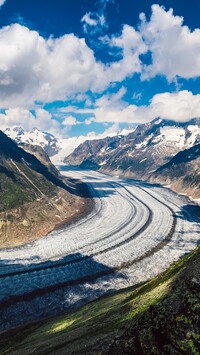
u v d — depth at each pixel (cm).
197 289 1998
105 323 3256
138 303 3366
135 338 2045
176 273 3625
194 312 1881
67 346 2970
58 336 3575
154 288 3609
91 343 2759
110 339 2659
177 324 1872
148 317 2092
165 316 1953
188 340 1791
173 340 1830
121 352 2075
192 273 3203
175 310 1945
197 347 1756
